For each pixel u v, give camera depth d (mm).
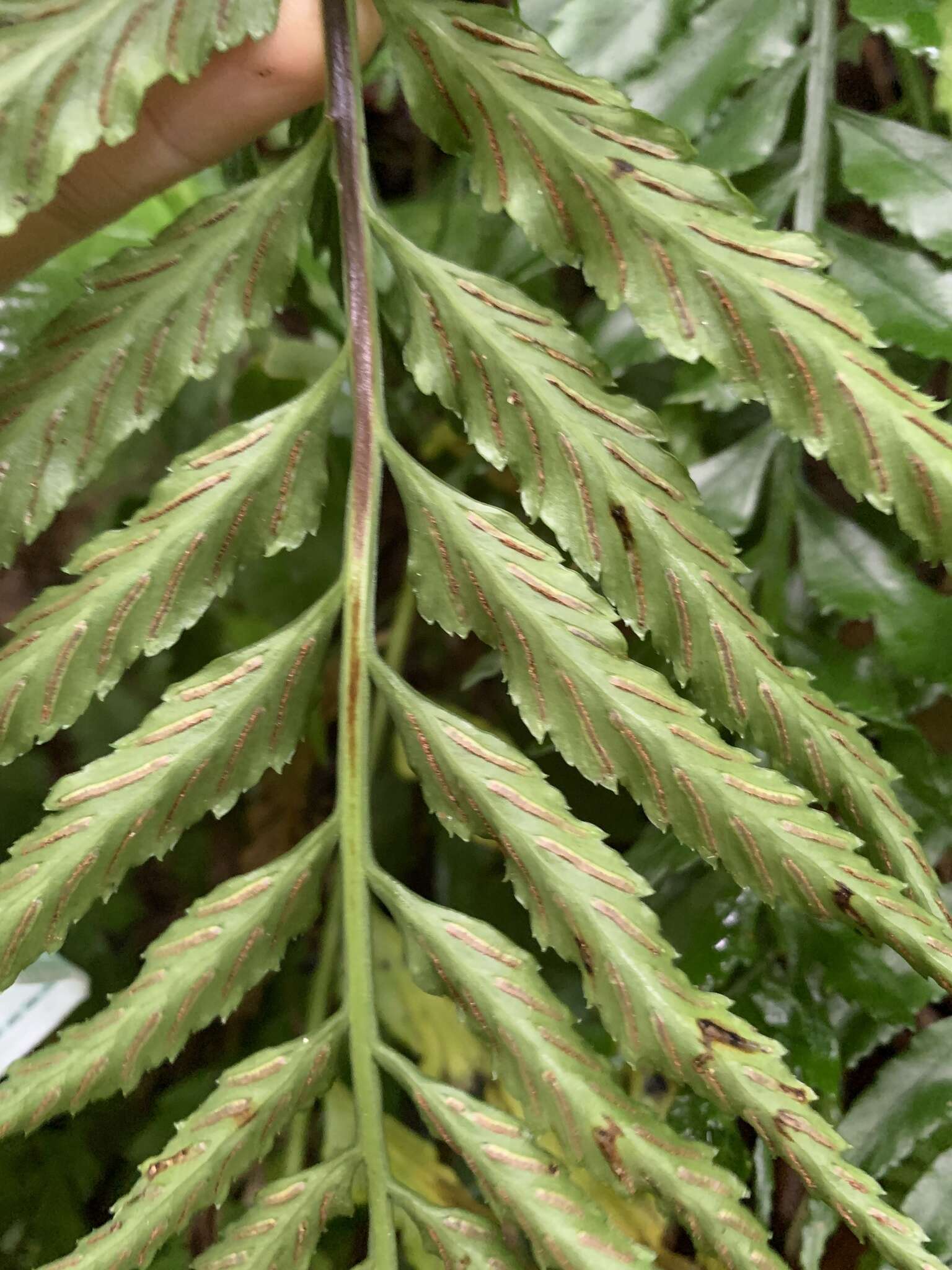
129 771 294
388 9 302
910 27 328
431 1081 292
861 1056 354
